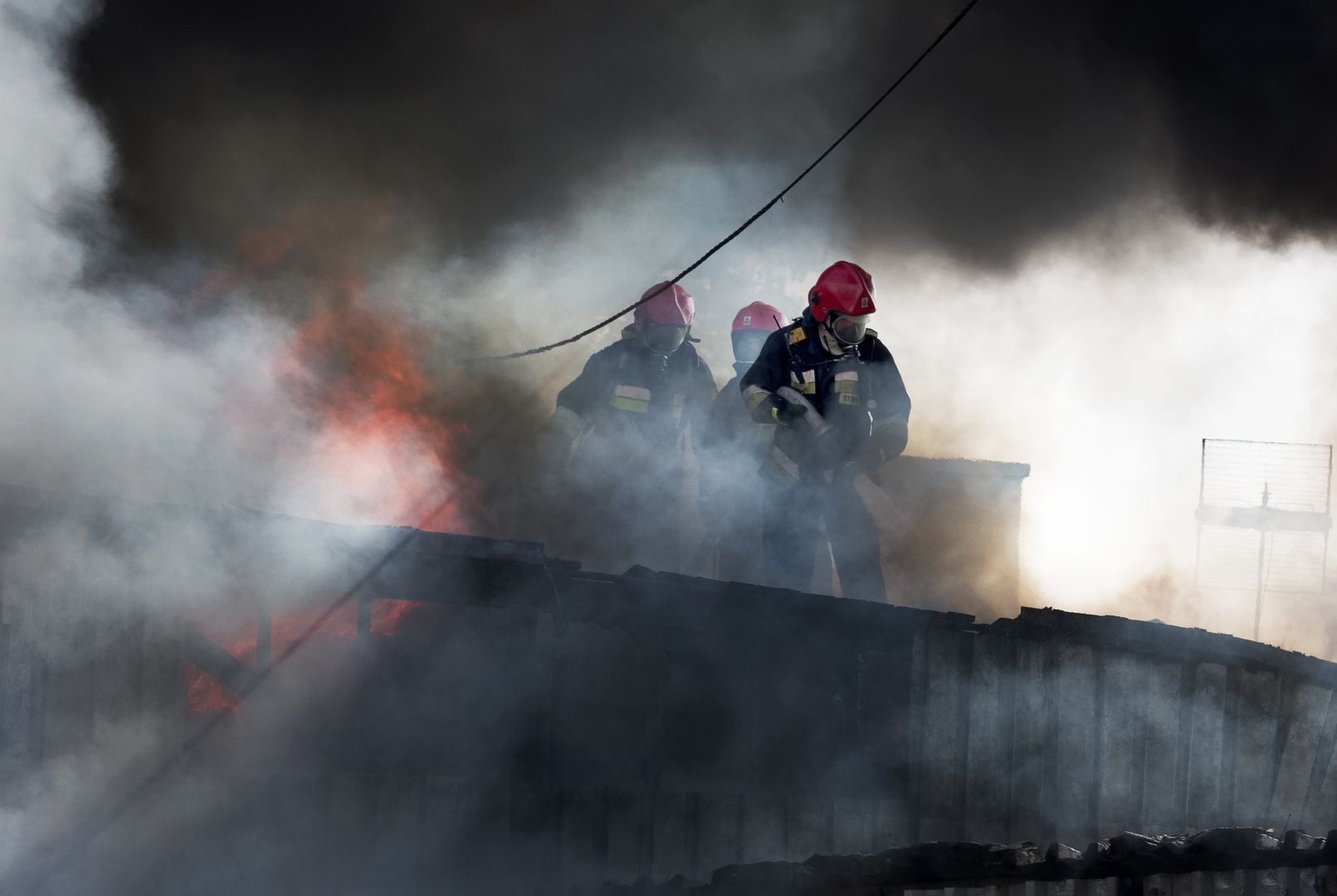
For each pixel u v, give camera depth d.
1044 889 7.62
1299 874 7.88
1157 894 7.70
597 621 10.83
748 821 10.41
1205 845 8.37
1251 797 10.77
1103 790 10.91
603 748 10.77
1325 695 10.83
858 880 7.61
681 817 10.29
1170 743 10.92
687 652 10.94
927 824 10.80
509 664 10.58
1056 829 10.87
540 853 10.02
